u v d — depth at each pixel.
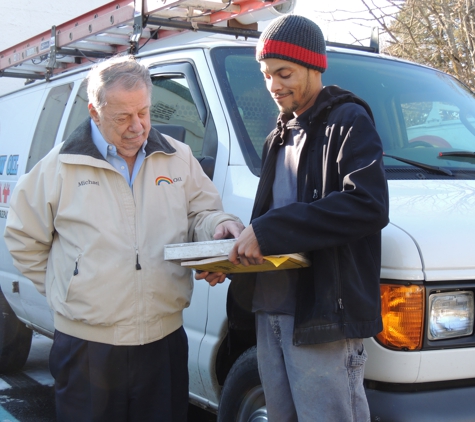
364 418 2.26
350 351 2.23
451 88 4.02
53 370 2.70
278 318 2.36
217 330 3.12
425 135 3.57
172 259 2.26
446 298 2.44
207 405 3.41
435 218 2.58
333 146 2.19
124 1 4.36
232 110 3.37
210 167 3.12
